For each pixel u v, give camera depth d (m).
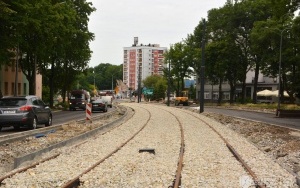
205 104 81.81
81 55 50.75
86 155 13.55
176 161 12.50
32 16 29.41
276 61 57.03
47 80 75.75
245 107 60.50
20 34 29.05
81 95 54.19
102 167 11.12
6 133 20.44
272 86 88.38
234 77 71.69
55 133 20.86
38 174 10.07
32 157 12.81
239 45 70.94
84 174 10.03
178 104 78.38
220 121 33.72
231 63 69.56
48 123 24.48
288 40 55.81
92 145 16.36
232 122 31.83
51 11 32.69
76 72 56.69
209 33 75.94
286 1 26.28
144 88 135.00
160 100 116.50
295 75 59.31
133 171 10.69
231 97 73.56
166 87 118.75
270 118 37.22
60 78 57.59
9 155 13.62
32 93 44.09
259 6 67.31
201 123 29.41
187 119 33.69
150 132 22.16
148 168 11.13
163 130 23.42
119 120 32.56
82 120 30.25
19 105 21.05
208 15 74.81
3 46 28.59
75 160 12.42
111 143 17.22
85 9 51.00
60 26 35.34
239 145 16.92
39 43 33.97
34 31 30.81
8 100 21.22
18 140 17.42
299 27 37.62
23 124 20.95
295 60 56.12
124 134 21.27
